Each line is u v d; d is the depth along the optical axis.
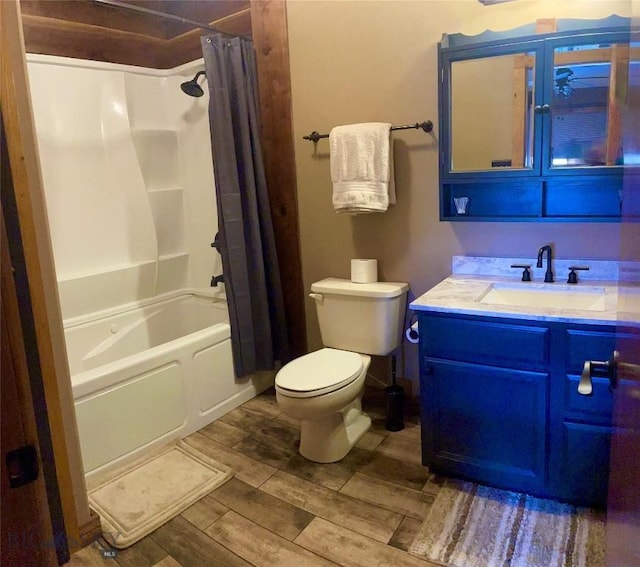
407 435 2.51
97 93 2.93
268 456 2.38
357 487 2.11
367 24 2.50
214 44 2.54
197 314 3.39
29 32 2.77
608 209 2.10
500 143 2.12
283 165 2.90
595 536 1.74
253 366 2.87
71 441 1.77
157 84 3.25
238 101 2.66
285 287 3.06
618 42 1.85
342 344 2.61
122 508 2.02
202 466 2.30
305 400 2.11
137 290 3.19
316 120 2.76
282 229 2.99
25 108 1.54
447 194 2.33
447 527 1.84
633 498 0.79
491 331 1.86
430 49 2.35
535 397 1.83
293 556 1.75
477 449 2.00
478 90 2.12
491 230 2.36
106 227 3.05
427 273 2.57
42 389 0.73
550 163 2.02
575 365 1.74
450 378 1.99
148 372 2.38
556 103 1.99
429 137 2.43
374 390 2.86
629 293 0.86
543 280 2.20
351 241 2.78
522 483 1.93
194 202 3.36
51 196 2.80
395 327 2.52
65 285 2.82
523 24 2.12
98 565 1.75
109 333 3.02
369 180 2.42
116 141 3.02
